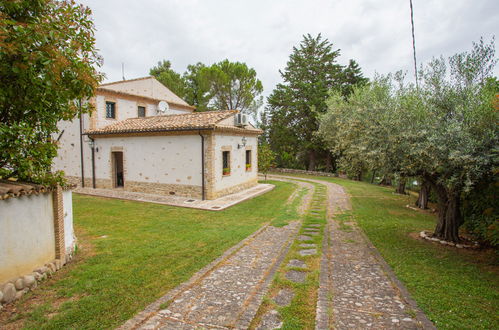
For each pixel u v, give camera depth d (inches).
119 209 422.0
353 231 319.3
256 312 146.3
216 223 349.1
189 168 504.7
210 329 131.4
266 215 399.9
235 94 1173.7
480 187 250.7
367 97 434.3
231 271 202.1
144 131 521.3
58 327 131.3
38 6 186.2
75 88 210.4
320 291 170.6
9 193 159.2
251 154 670.5
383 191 700.7
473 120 223.1
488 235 231.3
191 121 527.8
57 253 199.6
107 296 160.9
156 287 173.5
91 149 604.7
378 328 131.8
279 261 222.8
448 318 139.5
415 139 250.2
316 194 612.7
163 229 316.2
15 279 162.2
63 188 212.4
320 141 1096.2
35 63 171.8
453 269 206.5
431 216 415.5
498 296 163.2
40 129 215.2
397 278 189.6
